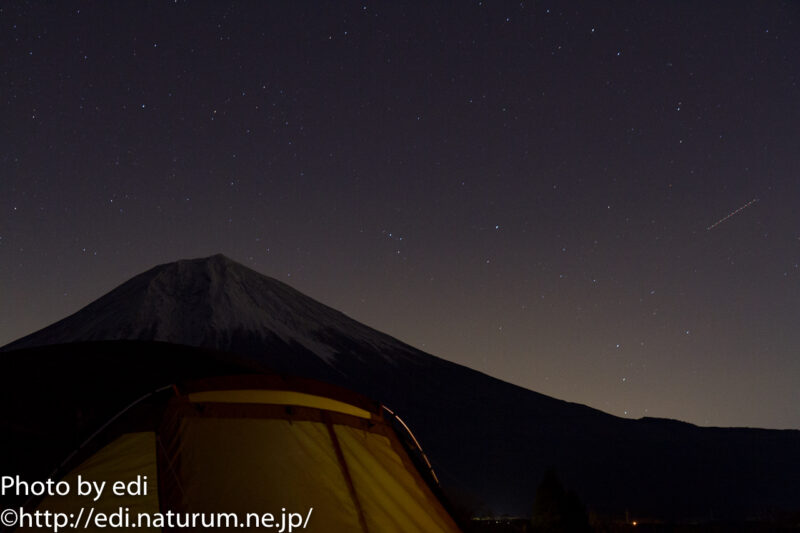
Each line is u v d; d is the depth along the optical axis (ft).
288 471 22.17
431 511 24.64
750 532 87.56
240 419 22.85
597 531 80.43
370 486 23.56
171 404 22.41
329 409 24.71
